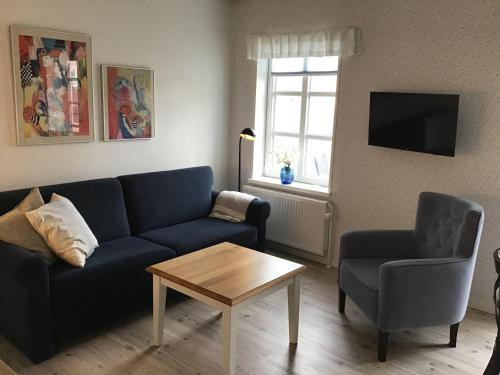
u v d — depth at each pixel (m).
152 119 4.13
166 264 2.79
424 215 3.29
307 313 3.35
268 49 4.41
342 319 3.27
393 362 2.76
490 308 3.41
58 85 3.42
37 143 3.36
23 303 2.56
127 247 3.29
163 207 3.91
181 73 4.32
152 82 4.07
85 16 3.52
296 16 4.20
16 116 3.23
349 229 4.13
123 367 2.61
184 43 4.29
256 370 2.62
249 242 3.98
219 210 4.25
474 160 3.35
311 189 4.34
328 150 4.43
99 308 2.91
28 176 3.37
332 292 3.73
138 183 3.79
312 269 4.22
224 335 2.41
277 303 3.48
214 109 4.73
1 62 3.11
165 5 4.07
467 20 3.25
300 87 4.54
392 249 3.34
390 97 3.59
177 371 2.59
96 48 3.63
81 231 3.03
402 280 2.67
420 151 3.49
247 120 4.78
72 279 2.71
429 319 2.79
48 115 3.39
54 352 2.71
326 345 2.92
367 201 3.98
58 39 3.37
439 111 3.33
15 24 3.14
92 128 3.69
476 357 2.83
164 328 3.07
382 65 3.72
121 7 3.74
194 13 4.33
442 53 3.40
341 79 3.98
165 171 4.05
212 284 2.49
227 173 5.04
